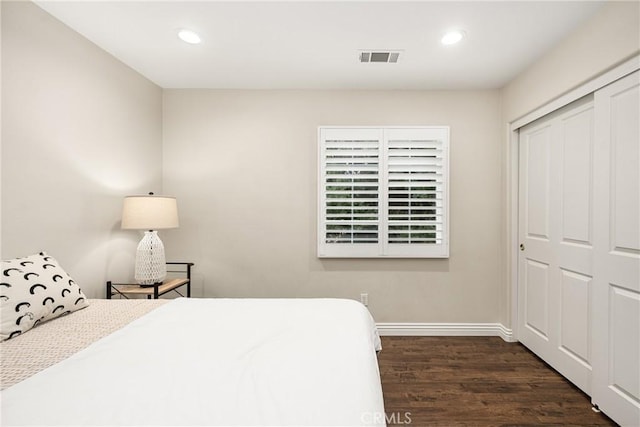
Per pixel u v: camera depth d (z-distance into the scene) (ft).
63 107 6.56
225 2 5.89
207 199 10.20
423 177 9.77
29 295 4.62
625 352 5.58
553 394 6.79
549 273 7.93
